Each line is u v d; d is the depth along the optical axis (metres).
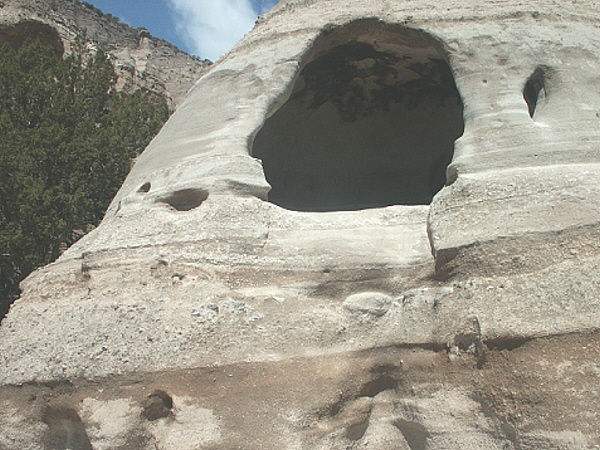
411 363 3.70
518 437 3.20
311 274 4.03
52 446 3.89
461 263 3.71
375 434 3.81
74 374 3.66
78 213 9.38
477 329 3.42
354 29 5.25
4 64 11.21
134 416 3.58
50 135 9.70
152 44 20.91
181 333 3.69
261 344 3.69
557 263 3.43
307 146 6.71
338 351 3.78
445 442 3.46
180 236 4.20
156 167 5.00
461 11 5.05
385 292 4.02
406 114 6.66
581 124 4.16
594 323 3.15
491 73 4.59
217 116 5.09
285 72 5.09
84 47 15.89
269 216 4.39
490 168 4.09
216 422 3.52
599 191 3.64
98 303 3.93
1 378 3.81
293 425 3.55
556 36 4.73
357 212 4.54
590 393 3.05
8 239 7.77
